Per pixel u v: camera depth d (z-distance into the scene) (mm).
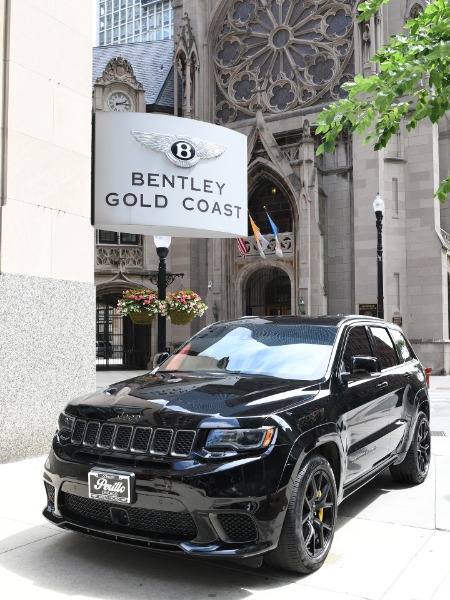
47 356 8414
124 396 4609
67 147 9016
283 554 4105
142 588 4047
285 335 5566
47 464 4629
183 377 5074
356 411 5129
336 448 4730
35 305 8281
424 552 4734
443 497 6363
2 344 7770
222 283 30047
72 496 4410
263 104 32688
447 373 27109
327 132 6000
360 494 6500
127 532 4082
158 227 10820
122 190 10352
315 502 4387
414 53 5312
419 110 5727
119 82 31172
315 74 31781
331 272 29578
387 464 6000
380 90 5414
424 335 27359
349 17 30844
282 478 3986
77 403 4707
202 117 33562
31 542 4879
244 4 33938
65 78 9031
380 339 6492
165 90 33875
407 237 27969
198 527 3857
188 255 30938
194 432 4008
